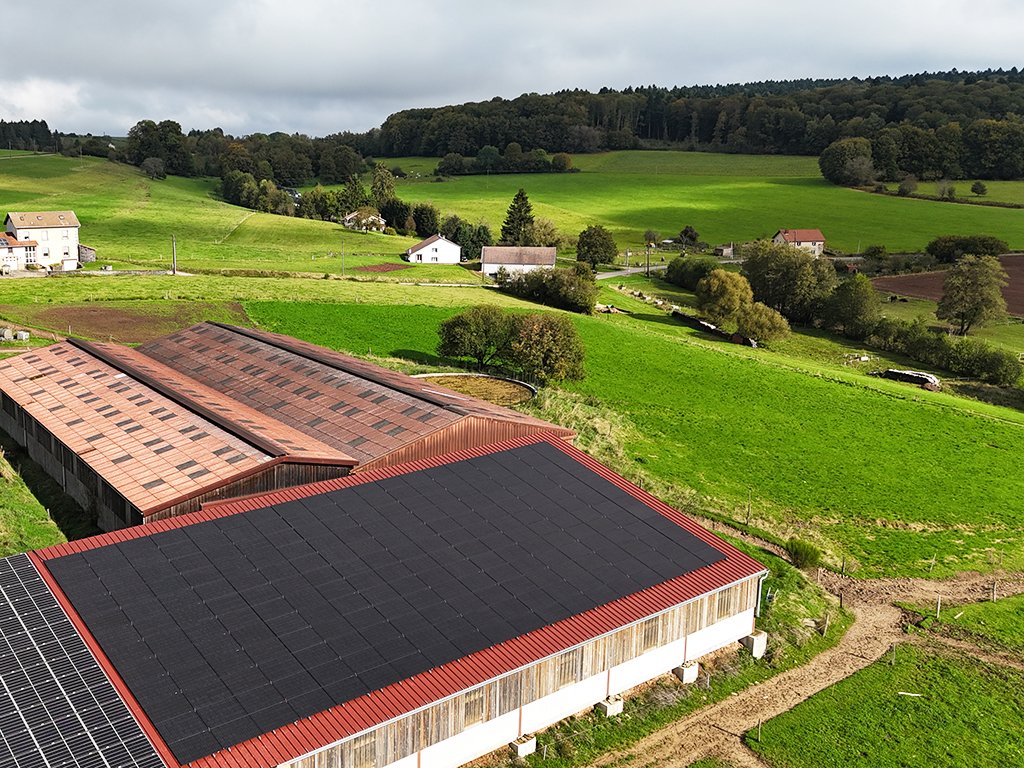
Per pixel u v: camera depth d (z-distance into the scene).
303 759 25.97
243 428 48.25
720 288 127.81
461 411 50.94
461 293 125.31
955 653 43.16
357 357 82.25
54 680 27.53
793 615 44.53
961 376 116.06
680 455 68.31
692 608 37.22
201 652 29.42
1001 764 34.50
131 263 133.50
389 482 42.53
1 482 51.06
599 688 34.88
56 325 85.81
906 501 63.66
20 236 138.00
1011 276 168.75
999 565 54.72
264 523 37.78
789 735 35.03
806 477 66.56
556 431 53.41
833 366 115.00
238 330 72.00
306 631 31.05
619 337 106.25
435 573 35.47
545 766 31.69
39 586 32.16
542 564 37.12
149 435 48.91
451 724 29.70
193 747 25.44
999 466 73.44
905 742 35.38
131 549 34.94
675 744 33.84
